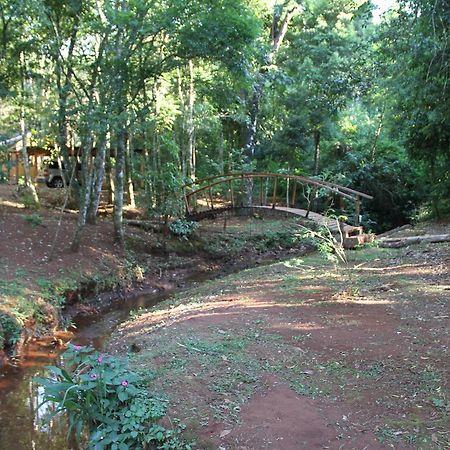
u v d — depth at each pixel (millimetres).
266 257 14641
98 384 3768
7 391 5594
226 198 22938
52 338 7461
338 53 19484
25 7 8859
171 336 5625
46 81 11141
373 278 8141
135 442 3557
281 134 21250
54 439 4426
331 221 12633
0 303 7297
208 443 3443
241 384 4262
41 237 11055
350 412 3770
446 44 8516
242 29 9938
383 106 17547
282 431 3535
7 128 15547
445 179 14719
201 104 17734
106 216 15250
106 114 9656
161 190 15547
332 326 5660
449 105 11078
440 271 8164
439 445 3275
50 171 20281
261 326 5805
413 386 4086
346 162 19062
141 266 11852
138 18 9555
